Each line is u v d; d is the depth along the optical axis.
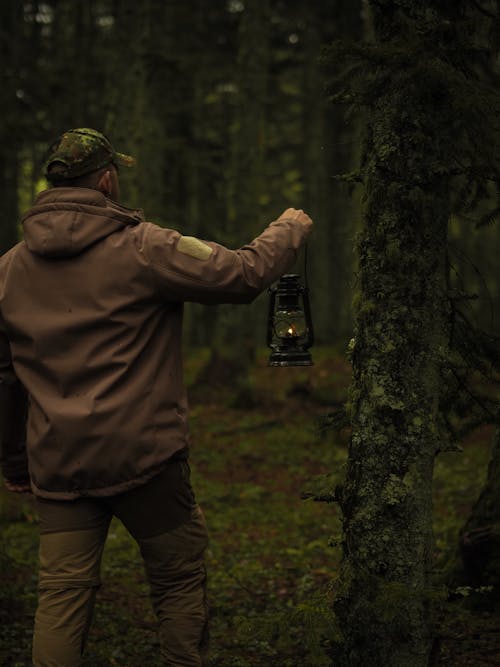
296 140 23.59
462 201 3.13
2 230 17.25
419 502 2.85
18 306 2.67
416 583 2.85
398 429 2.85
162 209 15.09
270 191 24.56
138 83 11.97
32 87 14.10
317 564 5.92
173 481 2.66
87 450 2.57
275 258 2.66
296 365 2.90
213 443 10.75
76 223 2.60
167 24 17.34
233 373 13.66
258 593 5.24
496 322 12.52
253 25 13.80
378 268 2.88
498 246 22.89
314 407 12.52
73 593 2.64
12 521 6.84
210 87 19.47
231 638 4.33
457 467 8.91
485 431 10.68
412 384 2.85
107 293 2.60
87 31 18.19
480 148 2.74
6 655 3.87
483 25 2.94
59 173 2.68
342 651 2.93
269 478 9.15
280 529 7.09
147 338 2.63
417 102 2.83
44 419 2.62
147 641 4.22
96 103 18.30
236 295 2.61
